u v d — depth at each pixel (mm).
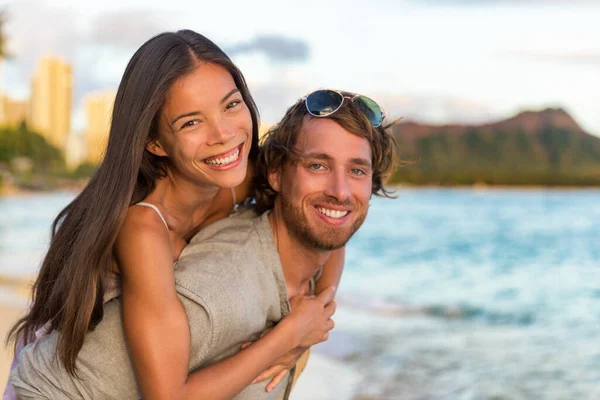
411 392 6152
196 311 2055
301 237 2348
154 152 2236
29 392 2230
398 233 25500
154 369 1964
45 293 2385
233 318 2092
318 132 2279
